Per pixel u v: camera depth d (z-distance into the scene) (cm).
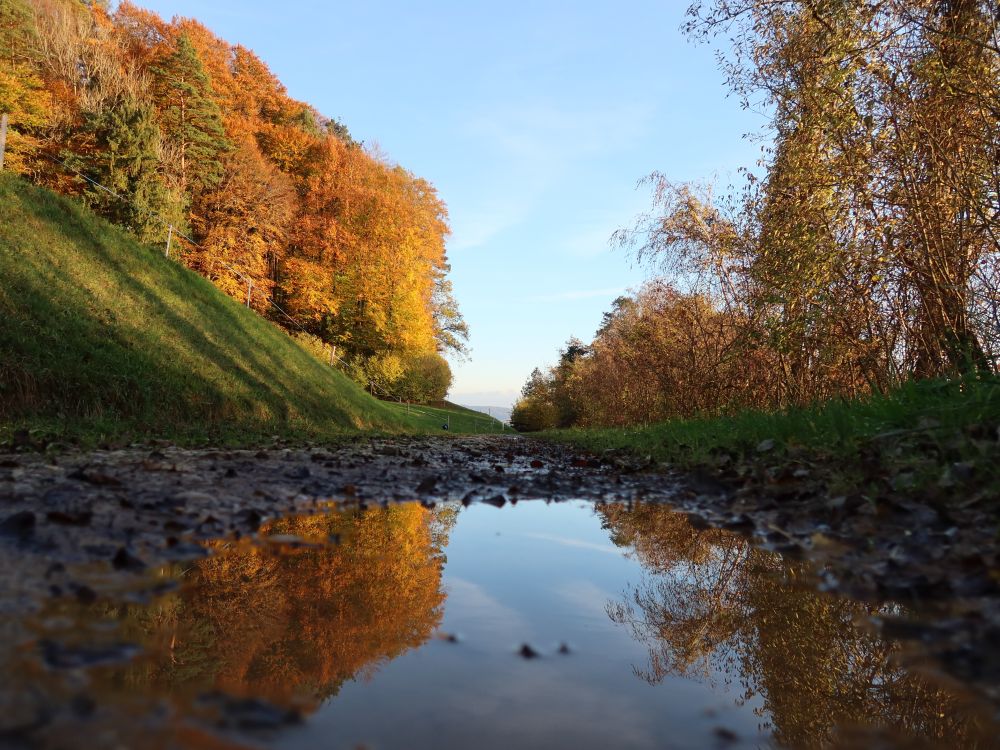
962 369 483
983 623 145
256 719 85
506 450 1134
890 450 356
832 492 325
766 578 196
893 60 528
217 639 120
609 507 371
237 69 4175
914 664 122
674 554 234
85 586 151
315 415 1533
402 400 4741
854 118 539
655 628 145
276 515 288
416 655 118
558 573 199
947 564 196
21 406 774
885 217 544
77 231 1337
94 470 370
